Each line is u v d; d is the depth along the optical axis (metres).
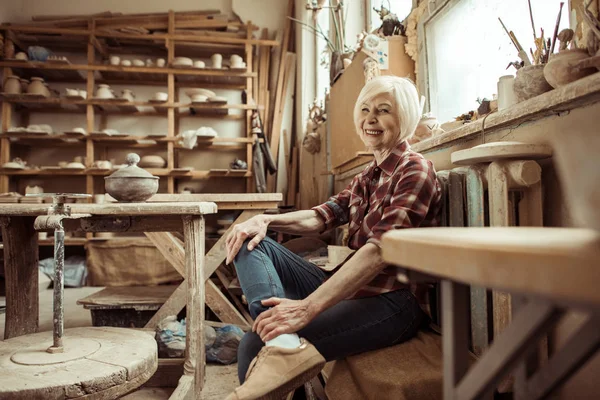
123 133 5.17
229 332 2.11
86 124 5.21
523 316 0.46
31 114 5.14
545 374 0.66
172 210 1.58
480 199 1.16
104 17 5.20
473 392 0.51
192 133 4.75
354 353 1.18
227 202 2.49
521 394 0.73
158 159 4.89
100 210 1.56
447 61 2.22
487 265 0.42
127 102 4.77
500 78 1.28
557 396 1.04
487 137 1.36
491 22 1.87
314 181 4.37
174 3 5.47
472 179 1.18
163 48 5.30
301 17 4.98
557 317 0.44
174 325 2.03
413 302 1.27
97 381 1.17
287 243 3.13
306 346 1.04
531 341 0.46
